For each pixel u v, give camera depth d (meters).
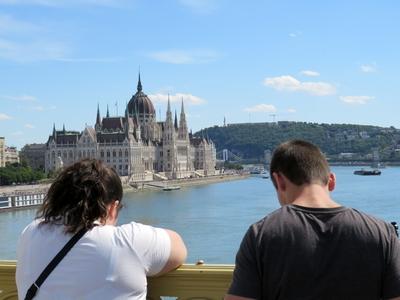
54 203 2.90
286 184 2.94
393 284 2.69
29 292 2.82
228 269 3.07
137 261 2.85
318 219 2.76
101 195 2.91
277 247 2.72
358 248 2.70
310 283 2.68
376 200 57.97
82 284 2.79
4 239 35.59
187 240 32.88
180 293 3.10
